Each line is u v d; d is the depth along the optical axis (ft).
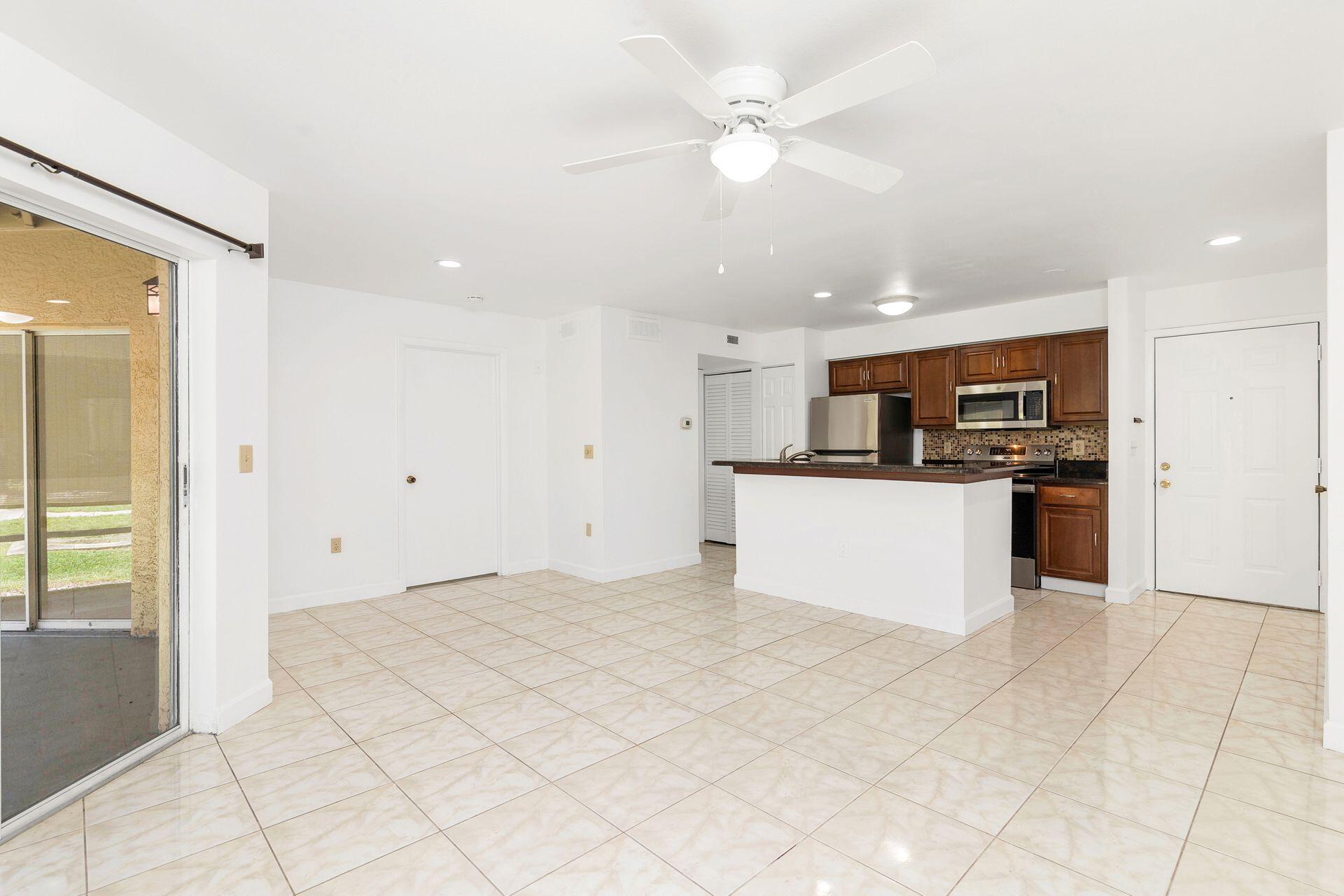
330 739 8.03
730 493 22.72
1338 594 7.61
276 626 12.89
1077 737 7.95
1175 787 6.81
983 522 12.83
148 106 6.80
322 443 14.55
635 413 17.49
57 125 6.07
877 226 10.75
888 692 9.43
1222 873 5.45
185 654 8.12
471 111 6.95
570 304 16.57
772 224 10.61
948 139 7.70
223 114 6.98
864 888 5.29
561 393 18.04
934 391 18.42
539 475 18.54
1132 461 14.65
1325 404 13.33
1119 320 14.32
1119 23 5.49
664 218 10.27
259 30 5.53
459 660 10.92
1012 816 6.30
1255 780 6.93
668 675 10.19
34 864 5.66
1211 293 14.56
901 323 19.13
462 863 5.65
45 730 6.51
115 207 6.60
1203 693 9.31
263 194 8.88
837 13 5.33
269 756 7.60
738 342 20.76
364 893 5.28
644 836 6.04
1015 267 13.32
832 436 19.74
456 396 16.97
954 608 12.20
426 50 5.84
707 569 18.47
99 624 7.05
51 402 6.57
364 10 5.25
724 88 6.14
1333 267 7.54
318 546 14.51
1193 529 14.97
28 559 6.27
